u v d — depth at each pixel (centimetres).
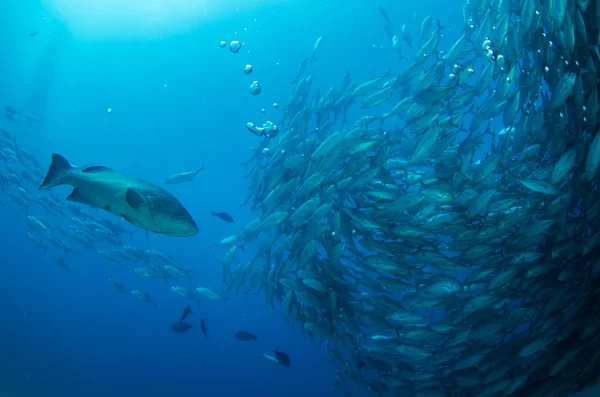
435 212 372
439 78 419
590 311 349
